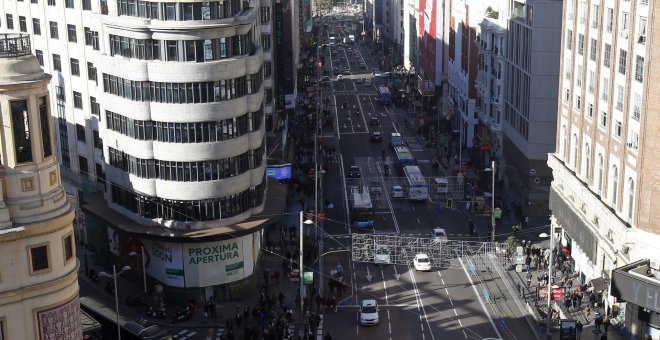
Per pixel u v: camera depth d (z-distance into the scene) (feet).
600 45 248.73
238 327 241.96
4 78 138.51
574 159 278.67
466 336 235.40
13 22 334.03
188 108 241.35
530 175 332.39
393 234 319.06
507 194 368.68
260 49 269.85
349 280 279.28
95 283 274.98
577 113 273.95
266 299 252.42
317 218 307.17
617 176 235.61
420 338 234.99
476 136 441.27
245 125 255.70
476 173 401.29
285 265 283.18
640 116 215.31
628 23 227.61
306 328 234.17
